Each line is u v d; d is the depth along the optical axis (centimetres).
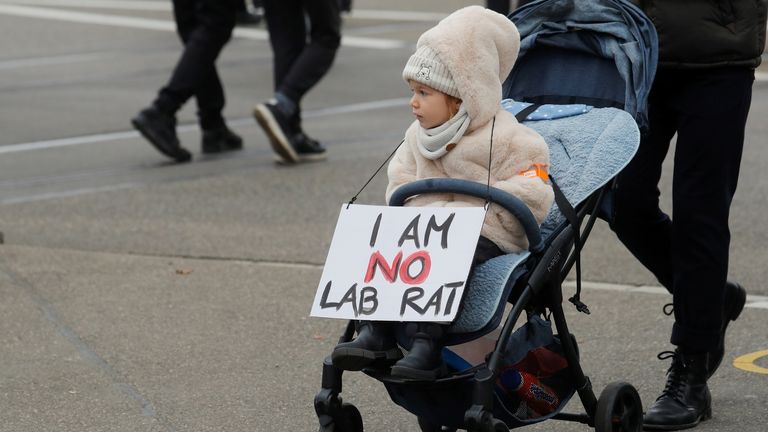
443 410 797
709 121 911
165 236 1572
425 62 813
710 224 923
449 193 819
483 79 811
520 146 811
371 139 2184
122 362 1108
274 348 1144
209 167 2000
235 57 3178
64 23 3866
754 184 1762
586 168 862
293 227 1606
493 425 752
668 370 970
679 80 923
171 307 1266
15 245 1511
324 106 2511
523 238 812
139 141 2231
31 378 1069
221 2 2006
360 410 992
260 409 998
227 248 1507
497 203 793
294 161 1995
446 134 817
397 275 784
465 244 774
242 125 2364
